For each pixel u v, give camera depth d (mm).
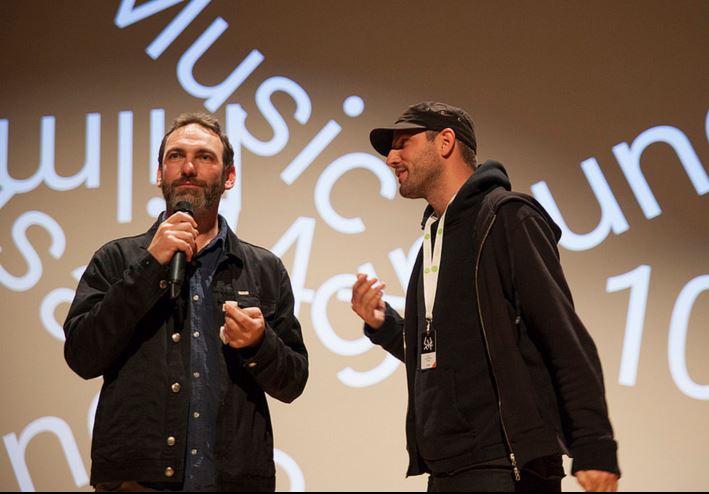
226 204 3562
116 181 3619
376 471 3369
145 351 2150
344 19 3670
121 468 2051
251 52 3668
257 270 2391
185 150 2328
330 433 3402
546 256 2014
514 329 2010
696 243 3416
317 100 3625
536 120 3541
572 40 3582
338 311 3479
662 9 3570
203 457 2094
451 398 2035
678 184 3455
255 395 2223
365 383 3424
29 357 3520
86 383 3498
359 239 3520
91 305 2211
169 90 3666
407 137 2320
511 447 1925
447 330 2092
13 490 3432
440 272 2152
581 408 1880
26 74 3713
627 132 3502
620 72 3541
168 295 2211
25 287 3566
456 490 2008
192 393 2131
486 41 3611
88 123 3662
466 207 2168
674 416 3312
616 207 3459
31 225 3605
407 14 3656
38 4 3768
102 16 3738
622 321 3391
